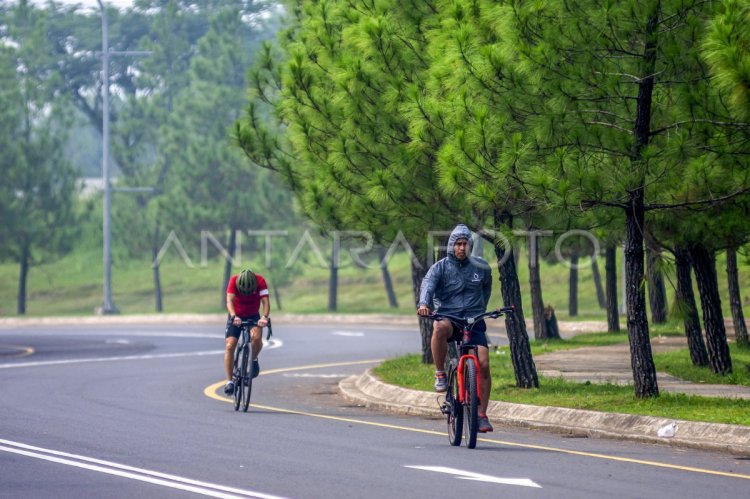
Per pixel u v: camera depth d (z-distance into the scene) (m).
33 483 20.69
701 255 41.88
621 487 20.44
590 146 29.75
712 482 21.06
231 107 136.25
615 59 30.12
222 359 63.47
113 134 151.38
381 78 35.03
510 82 29.52
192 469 22.38
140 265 177.38
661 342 63.56
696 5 29.22
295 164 41.12
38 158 138.00
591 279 131.38
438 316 25.75
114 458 23.88
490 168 28.81
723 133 28.92
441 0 34.09
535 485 20.56
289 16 45.41
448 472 22.05
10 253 140.38
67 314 152.75
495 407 32.78
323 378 50.72
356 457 24.14
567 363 48.97
